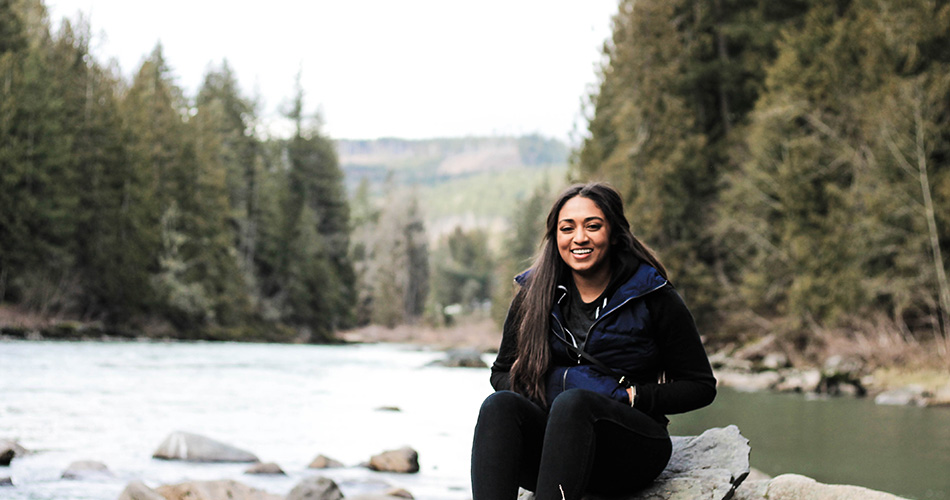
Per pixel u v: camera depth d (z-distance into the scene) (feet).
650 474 8.48
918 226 54.80
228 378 47.44
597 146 111.34
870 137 60.13
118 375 44.65
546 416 8.20
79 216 107.86
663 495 8.58
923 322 58.13
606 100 111.65
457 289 357.82
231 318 145.28
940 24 58.75
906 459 20.51
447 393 43.27
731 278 89.51
